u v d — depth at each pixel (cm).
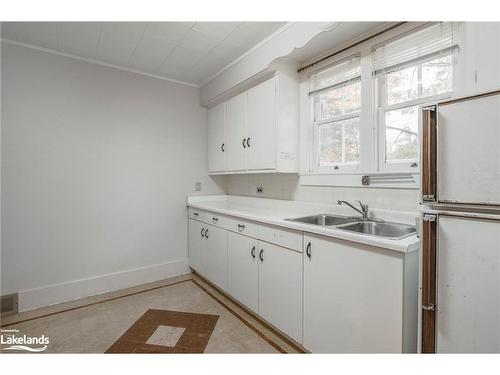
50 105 241
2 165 222
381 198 186
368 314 133
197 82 323
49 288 241
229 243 246
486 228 90
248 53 246
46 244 242
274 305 193
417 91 172
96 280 265
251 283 217
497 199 88
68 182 251
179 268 321
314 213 227
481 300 91
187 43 233
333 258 150
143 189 295
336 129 225
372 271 131
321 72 230
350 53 202
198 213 303
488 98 89
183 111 323
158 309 235
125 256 284
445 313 99
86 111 259
